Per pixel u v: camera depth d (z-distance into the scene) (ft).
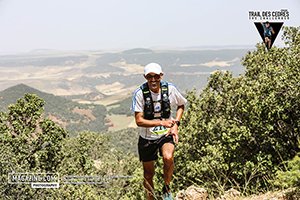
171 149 14.67
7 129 94.17
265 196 15.85
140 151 15.43
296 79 34.32
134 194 58.39
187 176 46.26
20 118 97.25
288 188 15.61
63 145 102.73
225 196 17.20
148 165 15.61
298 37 47.60
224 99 58.54
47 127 98.17
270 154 35.50
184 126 62.90
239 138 40.70
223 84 60.29
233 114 49.62
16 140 91.20
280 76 35.29
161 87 14.74
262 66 53.88
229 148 42.65
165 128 15.06
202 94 62.44
